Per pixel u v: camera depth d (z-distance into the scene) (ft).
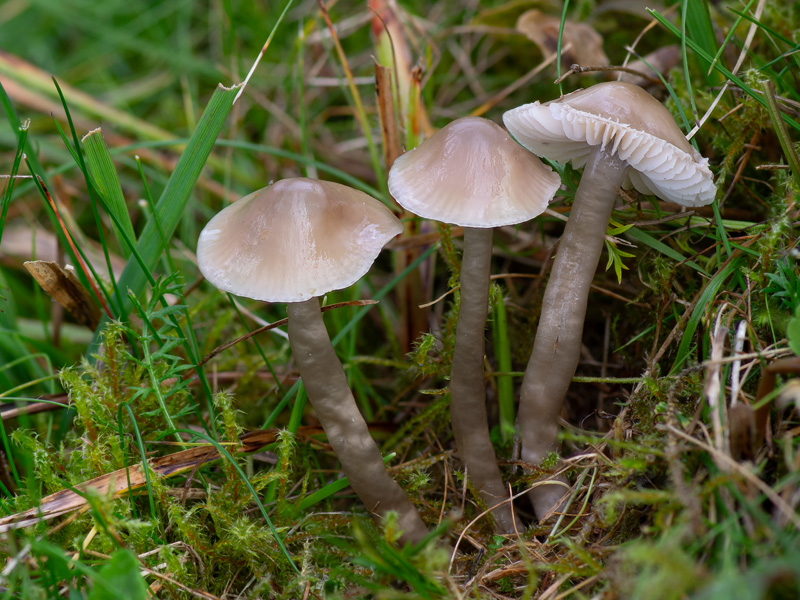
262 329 0.75
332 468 0.81
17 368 0.85
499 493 0.74
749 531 0.62
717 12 0.89
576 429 0.76
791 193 0.73
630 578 0.63
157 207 0.77
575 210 0.71
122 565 0.64
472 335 0.72
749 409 0.64
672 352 0.76
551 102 0.68
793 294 0.69
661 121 0.67
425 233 0.87
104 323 0.78
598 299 0.84
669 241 0.78
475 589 0.67
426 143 0.70
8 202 0.75
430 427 0.81
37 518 0.68
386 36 0.87
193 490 0.74
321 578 0.70
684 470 0.66
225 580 0.71
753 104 0.76
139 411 0.77
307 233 0.67
